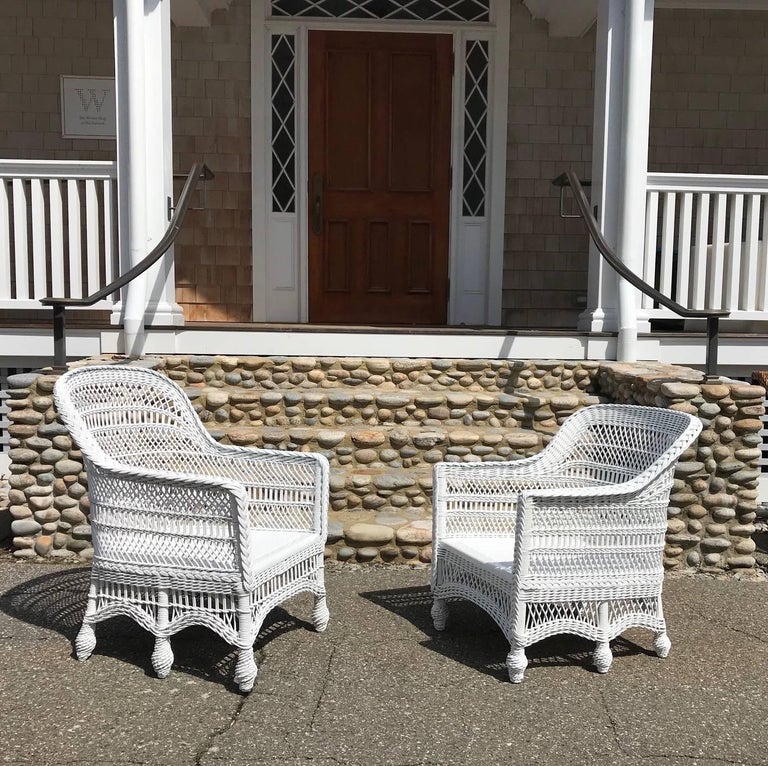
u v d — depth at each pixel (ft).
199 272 21.74
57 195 17.02
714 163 21.98
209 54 21.12
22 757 7.52
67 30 21.16
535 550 8.95
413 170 21.66
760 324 19.52
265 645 10.02
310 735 7.95
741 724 8.30
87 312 21.57
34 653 9.75
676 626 10.80
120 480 9.04
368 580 12.31
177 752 7.64
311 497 10.43
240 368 16.25
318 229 21.65
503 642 10.23
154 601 9.05
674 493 13.04
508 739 7.92
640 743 7.90
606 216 16.94
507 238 21.91
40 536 13.35
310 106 21.31
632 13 16.20
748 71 21.83
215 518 8.75
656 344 17.04
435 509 10.54
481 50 21.39
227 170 21.47
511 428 15.47
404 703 8.60
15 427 13.29
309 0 21.08
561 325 22.15
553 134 21.62
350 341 16.94
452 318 22.00
